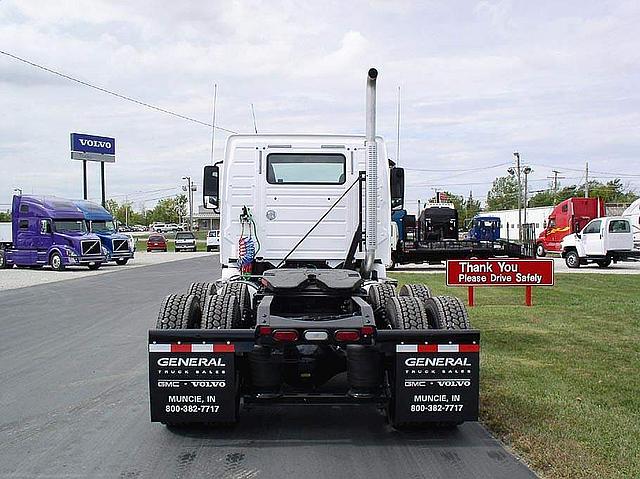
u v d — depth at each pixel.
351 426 6.19
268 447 5.58
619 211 47.00
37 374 8.48
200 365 5.53
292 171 7.90
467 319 5.79
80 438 5.83
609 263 31.61
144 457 5.32
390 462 5.19
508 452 5.40
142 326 12.76
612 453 5.18
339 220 7.91
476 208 111.94
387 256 7.96
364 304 5.88
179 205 147.00
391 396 5.71
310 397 5.69
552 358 8.85
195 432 5.99
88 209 36.62
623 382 7.48
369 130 7.04
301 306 6.48
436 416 5.58
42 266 34.53
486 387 7.27
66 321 13.53
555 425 5.91
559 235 37.44
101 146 59.94
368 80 6.95
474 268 14.41
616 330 11.21
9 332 12.05
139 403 7.02
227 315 5.82
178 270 30.62
